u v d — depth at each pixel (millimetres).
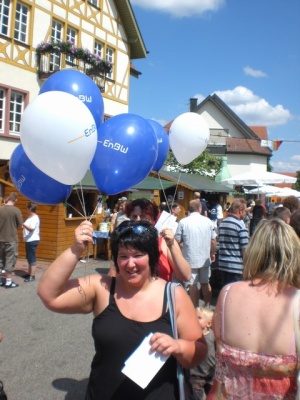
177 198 18172
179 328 1978
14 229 7527
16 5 14062
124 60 19141
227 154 33656
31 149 2527
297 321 1653
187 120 4480
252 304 1755
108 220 11414
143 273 2004
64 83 3828
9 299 6785
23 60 14336
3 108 13875
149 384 1863
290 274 1767
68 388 3721
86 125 2516
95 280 2125
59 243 9750
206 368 2955
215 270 6973
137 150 3361
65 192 3162
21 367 4160
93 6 17125
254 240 1911
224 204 22750
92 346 4773
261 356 1670
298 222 3980
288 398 1626
